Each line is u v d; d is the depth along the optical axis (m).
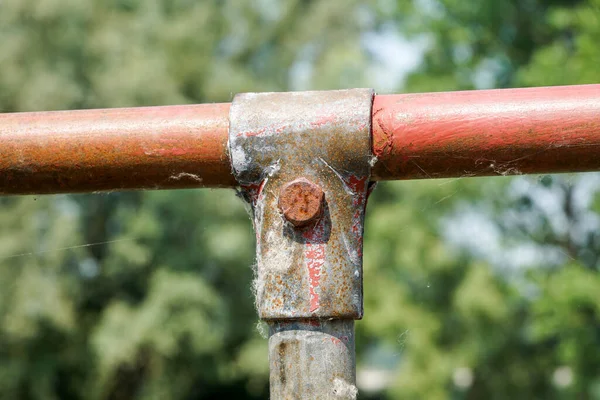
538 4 12.05
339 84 18.80
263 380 18.83
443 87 12.14
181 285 16.39
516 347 14.14
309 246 1.52
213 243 16.83
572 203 12.28
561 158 1.56
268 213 1.54
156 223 16.80
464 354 13.95
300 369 1.50
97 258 17.92
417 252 14.01
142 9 18.66
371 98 1.57
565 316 9.75
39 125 1.63
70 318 16.08
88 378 17.55
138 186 1.66
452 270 14.30
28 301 15.49
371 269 14.62
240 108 1.58
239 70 19.47
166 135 1.60
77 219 17.22
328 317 1.50
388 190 16.67
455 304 13.54
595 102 1.55
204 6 19.17
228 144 1.57
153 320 16.16
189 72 18.23
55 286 15.89
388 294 14.41
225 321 17.45
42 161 1.62
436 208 13.88
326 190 1.53
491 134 1.55
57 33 16.73
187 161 1.60
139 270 17.33
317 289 1.50
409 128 1.56
